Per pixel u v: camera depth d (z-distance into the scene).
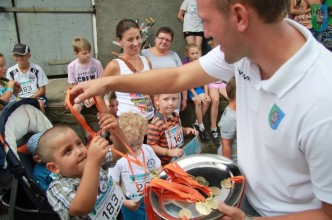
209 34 0.84
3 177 1.90
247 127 1.01
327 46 4.02
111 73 2.68
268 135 0.89
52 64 4.32
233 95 2.07
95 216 1.31
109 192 1.42
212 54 1.15
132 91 1.20
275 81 0.80
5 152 1.40
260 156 0.98
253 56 0.84
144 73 1.20
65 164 1.28
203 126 3.38
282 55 0.80
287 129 0.81
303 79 0.77
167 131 2.42
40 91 3.37
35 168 1.64
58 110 3.33
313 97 0.74
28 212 1.52
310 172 0.81
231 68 1.11
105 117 1.23
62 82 4.18
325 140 0.72
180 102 3.21
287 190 0.95
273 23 0.76
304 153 0.81
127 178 1.82
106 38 4.24
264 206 1.04
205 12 0.80
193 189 1.06
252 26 0.76
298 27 0.84
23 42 4.12
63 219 1.28
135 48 2.70
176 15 4.35
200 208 0.97
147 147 1.98
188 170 1.17
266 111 0.88
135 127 1.81
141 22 4.27
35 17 4.06
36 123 1.78
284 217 0.87
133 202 1.75
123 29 2.66
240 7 0.73
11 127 1.59
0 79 2.91
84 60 3.39
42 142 1.30
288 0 0.76
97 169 1.16
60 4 4.10
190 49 3.64
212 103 3.38
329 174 0.75
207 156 1.21
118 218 1.76
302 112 0.76
